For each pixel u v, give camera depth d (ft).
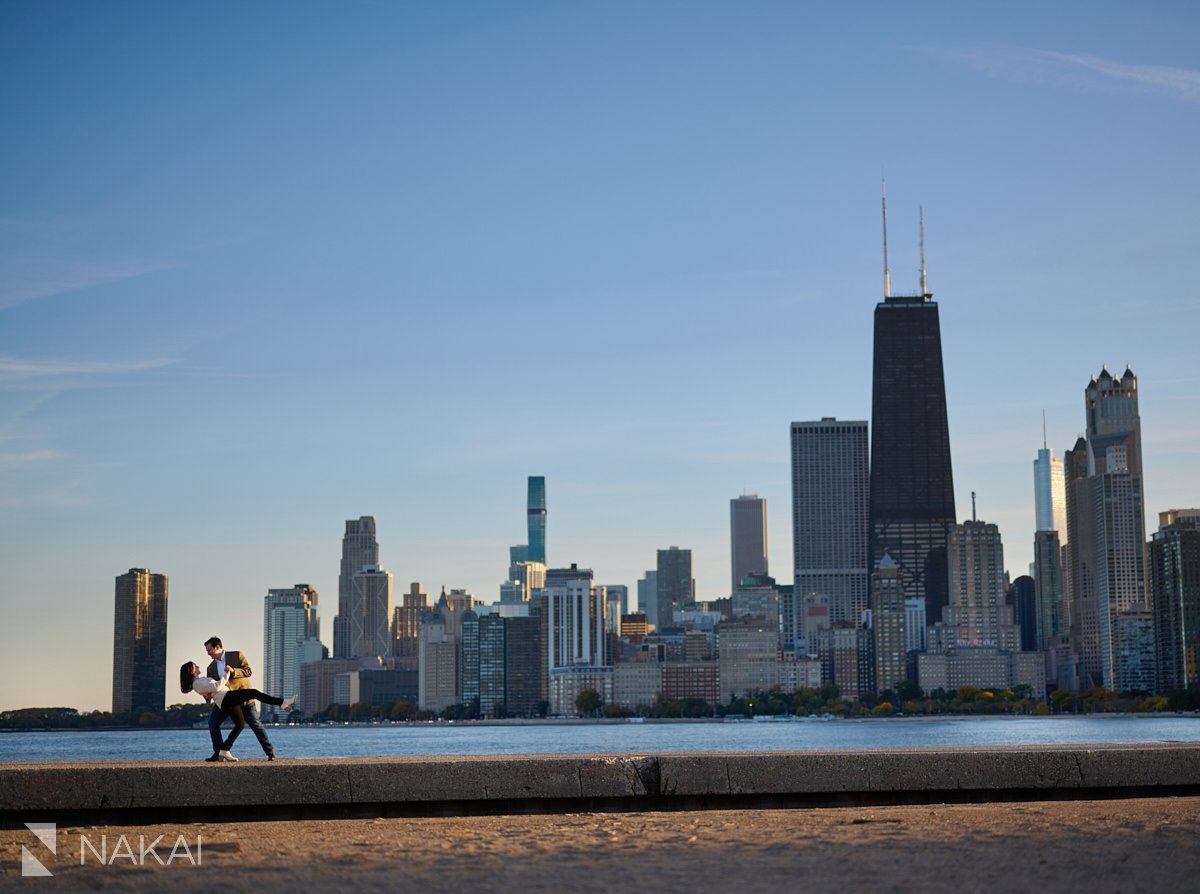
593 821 109.40
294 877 85.66
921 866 86.63
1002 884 80.69
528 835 101.71
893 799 117.80
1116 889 79.20
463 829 105.60
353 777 111.34
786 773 116.47
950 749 123.34
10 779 107.96
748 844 96.22
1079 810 112.16
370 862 90.74
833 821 107.45
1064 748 123.54
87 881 86.12
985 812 111.45
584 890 80.33
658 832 102.53
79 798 108.58
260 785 110.42
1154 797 120.67
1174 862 87.45
